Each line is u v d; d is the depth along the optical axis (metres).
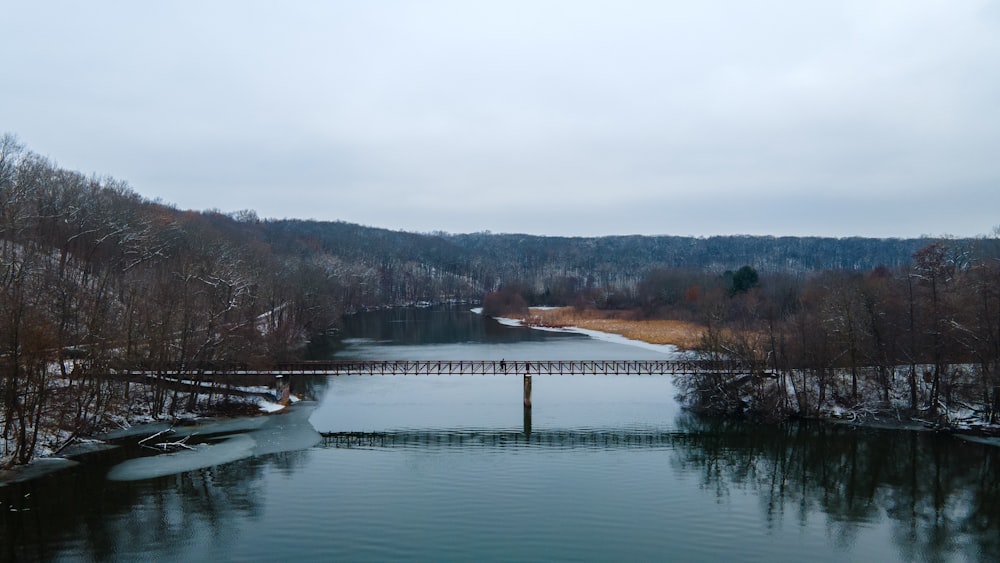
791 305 121.50
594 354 109.62
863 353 67.69
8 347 46.62
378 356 106.06
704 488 46.44
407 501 42.94
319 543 36.38
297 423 64.25
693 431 62.06
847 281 96.62
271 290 110.69
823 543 37.41
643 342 126.44
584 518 40.47
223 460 51.38
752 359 67.38
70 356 59.28
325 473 48.66
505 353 110.56
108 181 123.56
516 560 34.56
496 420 66.38
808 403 66.88
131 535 37.09
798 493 45.59
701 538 37.88
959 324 62.44
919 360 66.62
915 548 36.91
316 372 74.44
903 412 64.00
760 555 35.81
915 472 50.09
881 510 42.56
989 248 122.62
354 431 61.41
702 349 71.38
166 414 63.97
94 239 91.50
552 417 67.56
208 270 81.19
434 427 63.31
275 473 48.53
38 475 46.66
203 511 40.75
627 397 78.38
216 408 66.81
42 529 37.66
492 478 47.94
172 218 140.00
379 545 36.12
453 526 38.88
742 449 56.22
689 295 170.50
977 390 62.16
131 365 61.03
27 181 82.50
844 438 59.16
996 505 43.41
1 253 68.25
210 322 67.31
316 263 186.75
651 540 37.47
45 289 63.69
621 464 51.78
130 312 63.62
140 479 46.38
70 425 54.62
